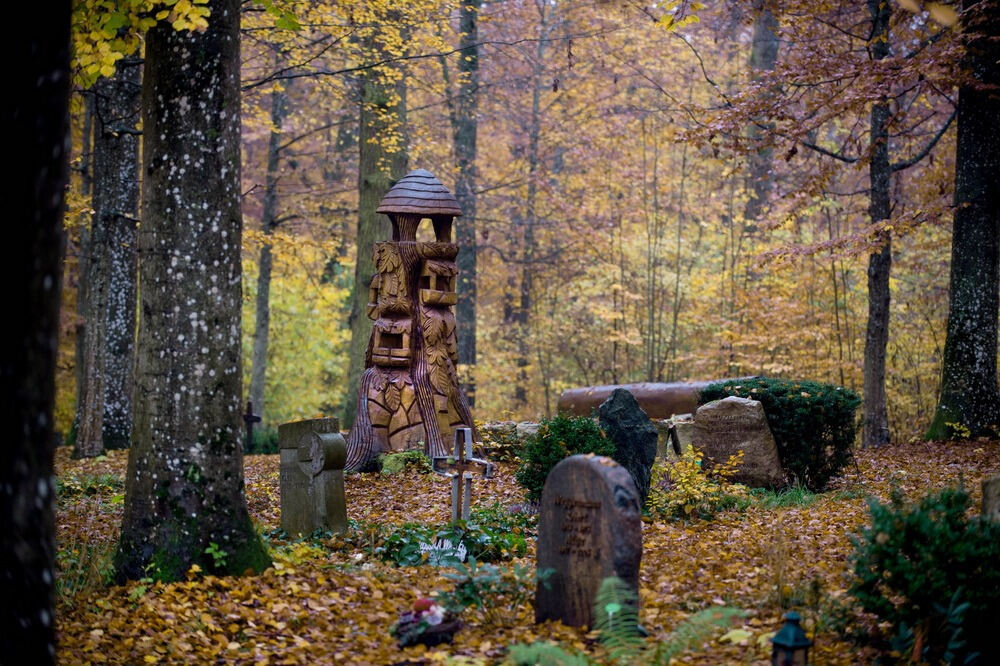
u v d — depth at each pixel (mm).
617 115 28828
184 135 8375
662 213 30312
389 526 10805
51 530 3873
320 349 30844
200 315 8445
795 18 18406
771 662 5680
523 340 30406
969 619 5762
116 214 18078
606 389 18219
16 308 3693
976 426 18281
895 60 16391
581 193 28719
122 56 9977
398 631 6652
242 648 6852
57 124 3803
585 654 5996
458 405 16422
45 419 3814
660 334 28250
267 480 15500
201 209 8414
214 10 8406
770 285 25188
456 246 16531
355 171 29891
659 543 9742
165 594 7871
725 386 14344
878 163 19531
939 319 24750
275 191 25016
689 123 25469
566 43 27297
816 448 13352
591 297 30859
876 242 18750
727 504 11875
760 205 26984
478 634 6770
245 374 30531
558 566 6918
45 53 3732
